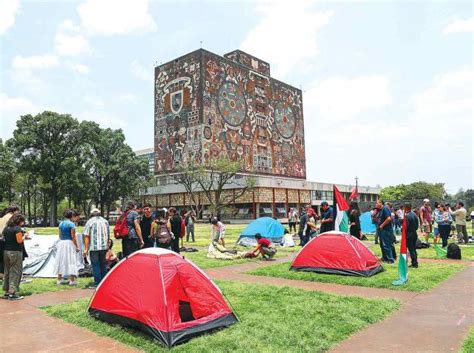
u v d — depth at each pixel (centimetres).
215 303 683
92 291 997
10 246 923
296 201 7100
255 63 7875
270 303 817
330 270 1149
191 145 6581
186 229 2438
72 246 1083
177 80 6950
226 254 1616
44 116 5409
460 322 690
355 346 577
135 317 652
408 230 1263
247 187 5856
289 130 8488
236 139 7062
